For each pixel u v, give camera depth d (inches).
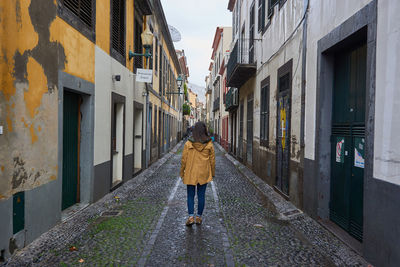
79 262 140.9
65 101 219.9
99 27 265.3
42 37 165.5
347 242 164.9
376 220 133.4
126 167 365.7
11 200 140.9
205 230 191.8
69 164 228.7
